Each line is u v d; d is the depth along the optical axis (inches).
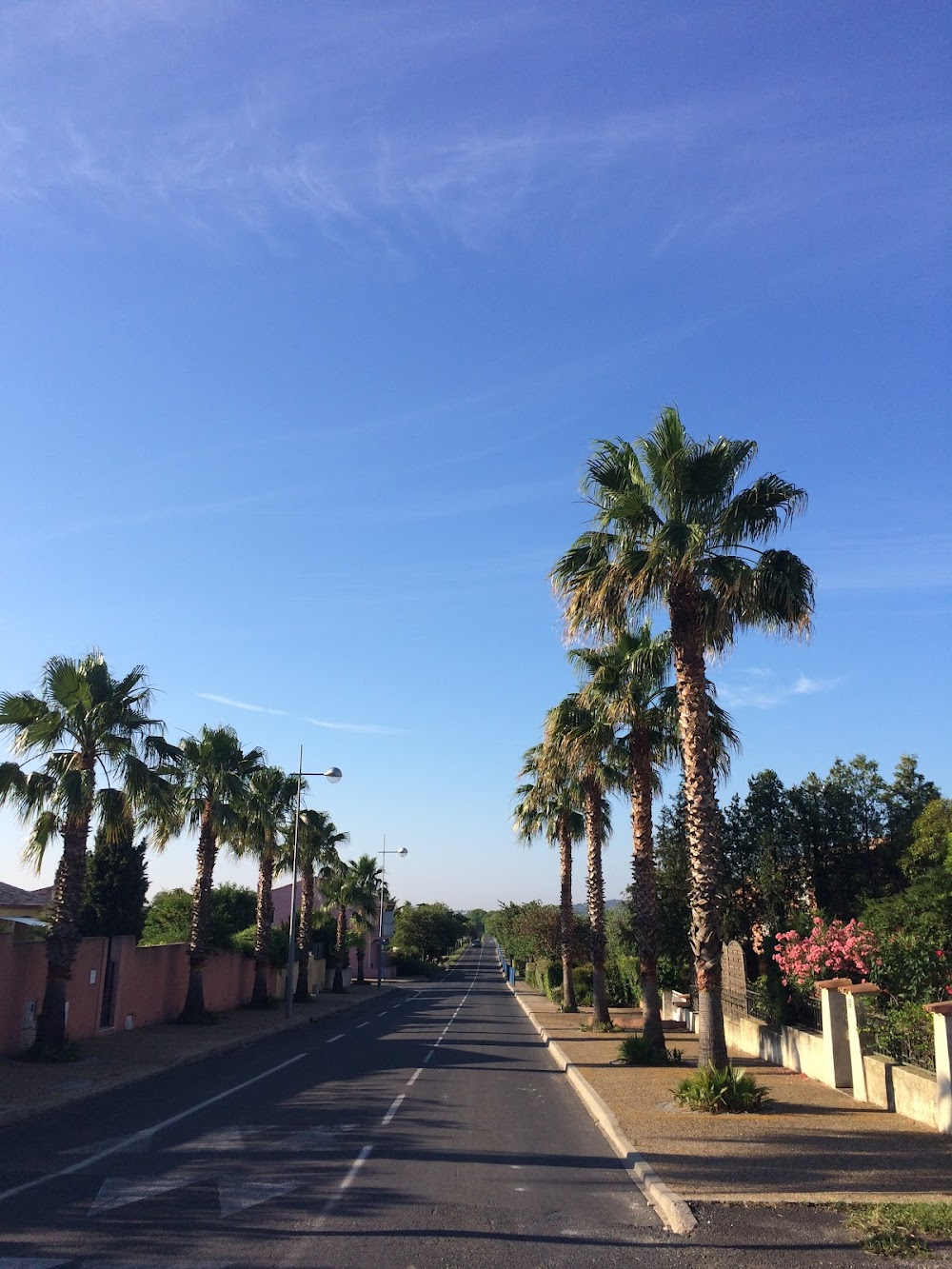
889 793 1128.2
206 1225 305.9
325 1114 532.7
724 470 603.8
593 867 1165.1
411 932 4382.4
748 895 1151.0
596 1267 269.0
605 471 642.2
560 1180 379.2
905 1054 538.3
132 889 1403.8
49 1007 770.8
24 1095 580.7
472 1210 329.7
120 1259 270.5
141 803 846.5
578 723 906.1
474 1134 478.9
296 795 1578.5
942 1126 462.9
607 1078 682.2
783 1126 480.4
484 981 3388.3
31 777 813.9
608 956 1786.4
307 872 1852.9
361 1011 1648.6
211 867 1222.3
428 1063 813.2
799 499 604.1
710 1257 278.8
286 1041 1032.2
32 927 1176.2
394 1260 272.5
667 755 896.3
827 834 1107.3
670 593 612.7
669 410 613.6
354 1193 350.9
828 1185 356.8
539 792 1275.8
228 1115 528.7
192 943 1188.5
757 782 1170.6
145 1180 368.2
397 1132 478.0
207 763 1208.8
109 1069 714.8
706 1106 526.6
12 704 807.7
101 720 815.1
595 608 607.2
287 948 1800.0
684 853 1204.5
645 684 836.0
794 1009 756.0
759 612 604.7
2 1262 267.3
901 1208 318.3
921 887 664.4
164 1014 1154.0
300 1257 274.1
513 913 3435.0
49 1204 332.2
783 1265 271.4
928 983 552.4
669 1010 1286.9
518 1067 799.1
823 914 970.1
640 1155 409.4
